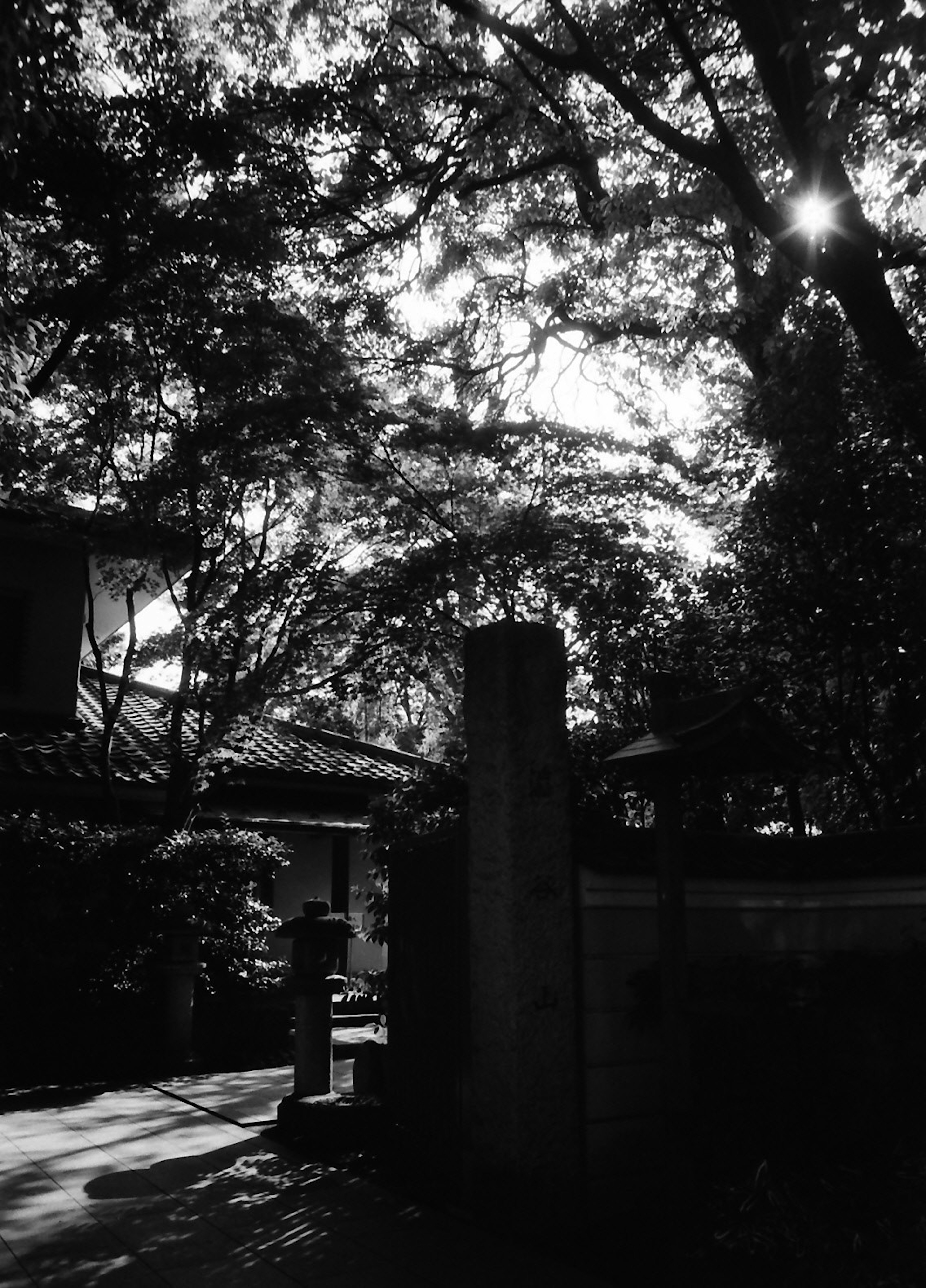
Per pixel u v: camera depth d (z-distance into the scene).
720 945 6.23
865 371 7.88
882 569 7.11
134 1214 5.47
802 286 11.75
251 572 10.91
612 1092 5.58
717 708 5.48
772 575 7.46
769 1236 4.45
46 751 14.67
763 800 8.94
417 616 9.78
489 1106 5.43
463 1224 5.30
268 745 17.89
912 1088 4.88
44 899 11.17
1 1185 6.07
